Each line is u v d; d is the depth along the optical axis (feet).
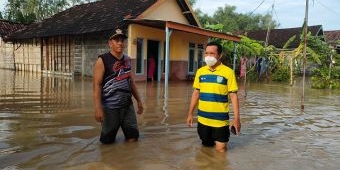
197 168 14.76
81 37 67.77
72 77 65.16
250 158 16.46
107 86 17.79
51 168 14.21
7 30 94.07
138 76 60.90
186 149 17.51
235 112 17.22
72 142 18.08
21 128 20.92
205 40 78.07
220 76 17.26
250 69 82.07
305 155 17.33
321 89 59.47
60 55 73.92
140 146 17.75
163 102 34.01
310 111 32.12
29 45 83.15
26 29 87.30
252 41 87.30
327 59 81.20
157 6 61.87
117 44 17.99
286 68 82.33
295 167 15.43
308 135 21.81
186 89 48.32
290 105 35.96
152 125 22.93
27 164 14.61
